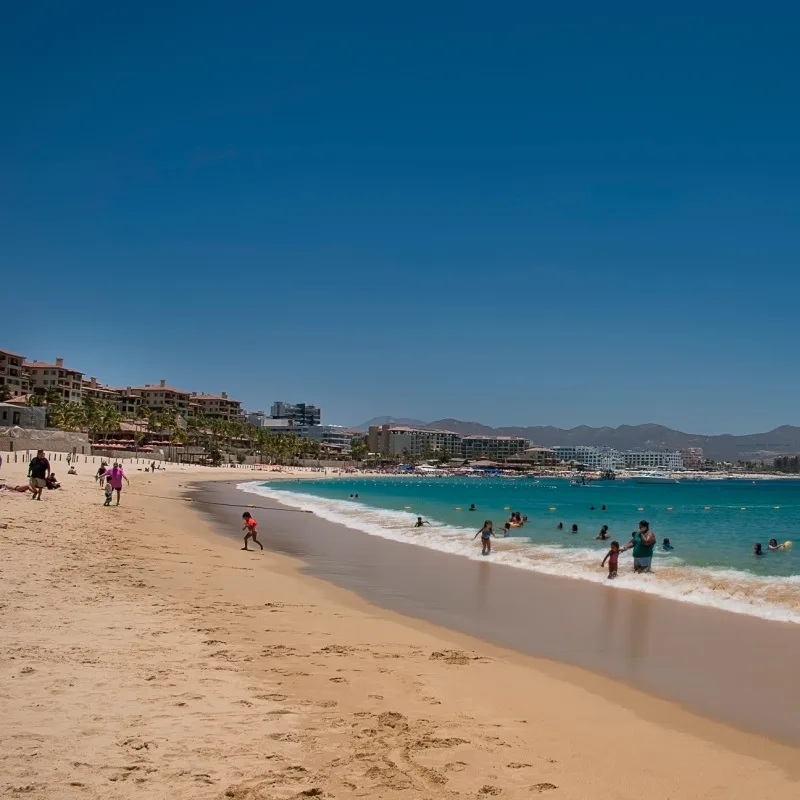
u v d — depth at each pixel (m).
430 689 9.34
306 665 10.05
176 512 43.38
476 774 6.53
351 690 8.98
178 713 7.53
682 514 58.91
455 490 128.88
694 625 14.38
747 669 11.09
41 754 6.23
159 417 174.50
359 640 12.13
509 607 16.28
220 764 6.28
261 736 7.05
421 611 15.66
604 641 12.98
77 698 7.77
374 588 18.69
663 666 11.25
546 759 7.10
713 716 8.86
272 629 12.38
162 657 9.75
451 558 25.39
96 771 5.96
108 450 130.25
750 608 16.08
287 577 19.66
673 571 21.64
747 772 7.07
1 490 36.59
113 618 11.99
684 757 7.42
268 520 42.94
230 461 188.12
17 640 10.05
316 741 7.03
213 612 13.40
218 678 8.96
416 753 6.94
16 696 7.70
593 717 8.66
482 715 8.40
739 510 67.31
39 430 105.38
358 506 61.38
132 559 19.77
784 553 27.17
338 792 5.91
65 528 25.09
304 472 199.00
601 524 44.00
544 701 9.21
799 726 8.52
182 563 20.27
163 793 5.64
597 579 20.53
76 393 172.38
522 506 69.31
